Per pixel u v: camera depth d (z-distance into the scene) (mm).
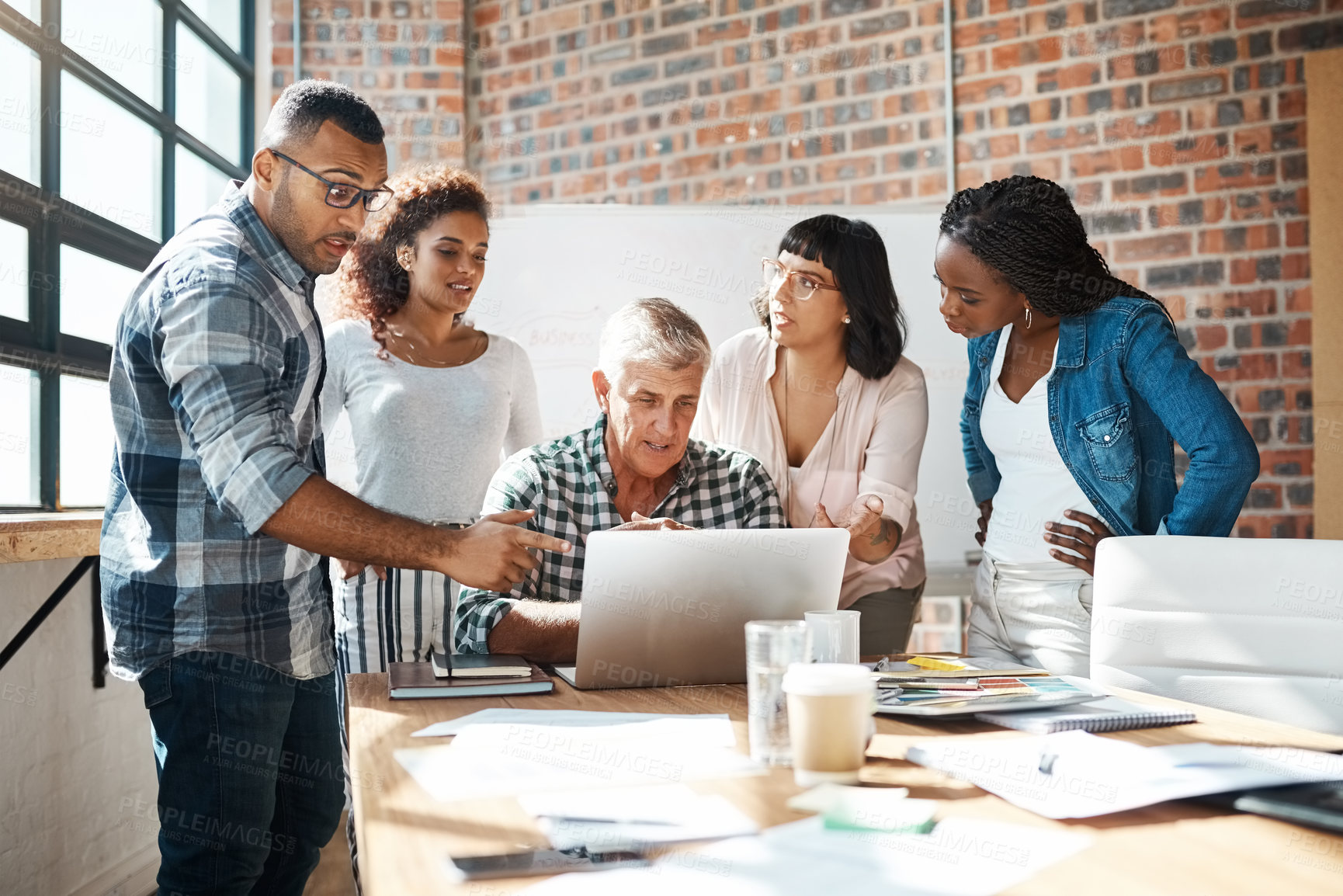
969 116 3236
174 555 1418
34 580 1904
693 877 604
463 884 603
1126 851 647
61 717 2006
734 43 3381
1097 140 3152
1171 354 1700
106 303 2373
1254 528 3078
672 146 3428
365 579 2059
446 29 3385
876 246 2164
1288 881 595
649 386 1632
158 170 2654
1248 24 3059
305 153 1454
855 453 2240
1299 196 3041
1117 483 1765
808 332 2170
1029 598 1814
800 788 799
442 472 2121
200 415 1287
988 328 1839
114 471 1478
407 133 3367
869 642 2320
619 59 3463
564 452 1743
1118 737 978
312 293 1578
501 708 1132
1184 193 3107
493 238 2891
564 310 2895
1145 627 1393
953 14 3236
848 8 3301
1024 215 1708
